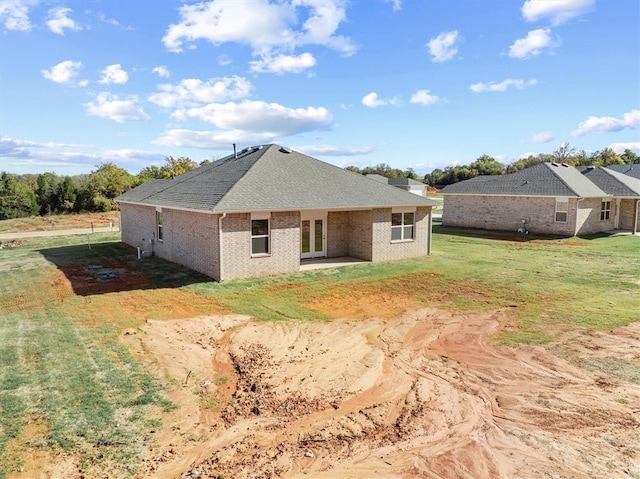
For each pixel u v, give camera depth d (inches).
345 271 673.0
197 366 329.4
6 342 374.3
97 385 292.4
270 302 503.5
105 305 493.7
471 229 1309.1
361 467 209.3
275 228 647.8
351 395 285.0
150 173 2319.1
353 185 791.1
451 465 209.2
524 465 207.2
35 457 214.1
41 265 754.8
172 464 211.6
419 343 374.3
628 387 283.7
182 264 722.2
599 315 438.6
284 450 224.2
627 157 2915.8
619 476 196.7
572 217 1103.0
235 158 908.6
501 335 386.3
